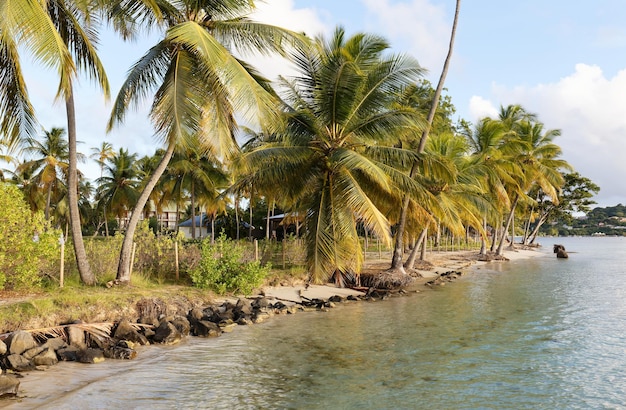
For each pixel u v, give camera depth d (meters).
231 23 16.41
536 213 74.69
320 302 19.67
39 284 14.41
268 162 20.28
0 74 12.84
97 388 9.26
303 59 20.36
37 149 44.09
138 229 19.38
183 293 16.89
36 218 14.73
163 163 16.94
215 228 57.94
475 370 10.95
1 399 8.51
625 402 9.10
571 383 10.13
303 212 24.64
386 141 21.95
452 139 29.44
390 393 9.41
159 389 9.34
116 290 15.43
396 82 20.64
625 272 35.94
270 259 24.34
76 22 14.64
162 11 16.36
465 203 30.38
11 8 10.00
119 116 16.08
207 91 16.16
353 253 20.81
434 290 24.66
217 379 10.06
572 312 18.36
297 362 11.41
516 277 31.88
